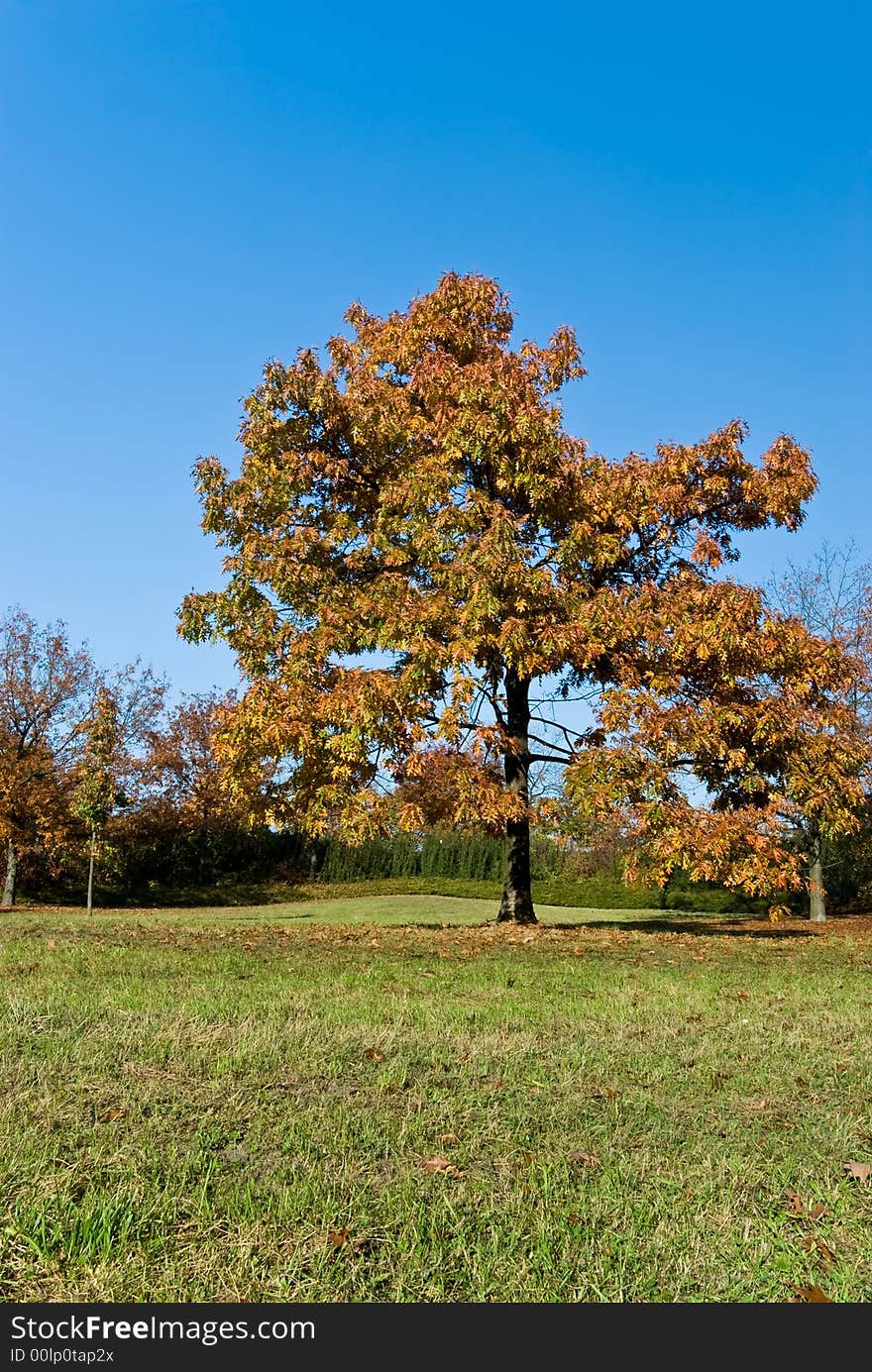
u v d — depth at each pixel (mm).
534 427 14500
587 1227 3480
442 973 9711
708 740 14156
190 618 15703
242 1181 3723
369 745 14180
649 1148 4266
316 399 16062
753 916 25359
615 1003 7848
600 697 14828
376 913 25750
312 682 14859
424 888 37156
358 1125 4363
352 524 15797
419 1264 3178
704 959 11711
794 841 23359
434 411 15445
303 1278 3088
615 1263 3260
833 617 23562
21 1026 5906
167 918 20625
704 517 17266
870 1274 3252
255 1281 3055
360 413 15789
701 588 15156
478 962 10836
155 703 34594
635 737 14109
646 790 14047
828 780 15383
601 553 14906
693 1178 3949
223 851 39188
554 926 16297
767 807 15500
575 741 16031
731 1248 3361
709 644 14242
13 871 30859
